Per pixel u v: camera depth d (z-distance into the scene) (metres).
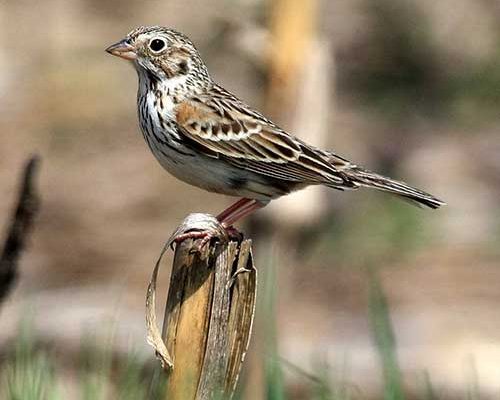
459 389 13.53
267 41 11.41
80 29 22.17
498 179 18.08
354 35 21.12
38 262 16.44
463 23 21.14
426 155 18.81
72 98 20.58
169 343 7.54
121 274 16.31
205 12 20.70
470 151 18.91
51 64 21.48
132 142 19.48
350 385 10.63
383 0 21.27
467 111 20.22
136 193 18.11
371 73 20.77
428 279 16.08
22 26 22.27
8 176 18.45
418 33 21.06
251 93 19.23
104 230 17.28
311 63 11.45
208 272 7.50
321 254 16.33
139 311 15.19
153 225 17.44
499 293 15.69
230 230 8.04
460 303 15.55
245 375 11.76
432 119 20.00
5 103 20.52
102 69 21.33
